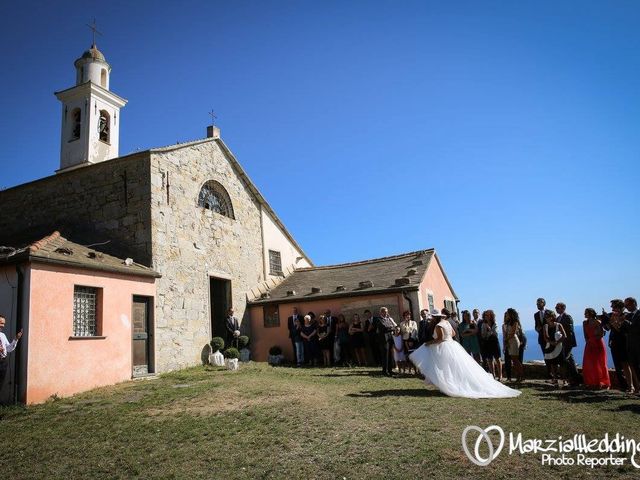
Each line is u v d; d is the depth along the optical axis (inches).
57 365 396.5
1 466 224.8
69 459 230.5
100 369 441.4
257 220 829.2
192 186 654.5
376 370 526.6
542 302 425.7
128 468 214.2
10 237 626.5
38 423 299.1
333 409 299.7
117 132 762.8
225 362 568.4
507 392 343.6
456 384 346.9
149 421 291.6
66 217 618.5
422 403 313.0
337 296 681.0
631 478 179.9
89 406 345.7
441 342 367.6
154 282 544.1
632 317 348.5
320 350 627.5
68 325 413.7
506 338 445.1
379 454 210.8
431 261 737.0
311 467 201.2
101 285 458.9
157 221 567.2
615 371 406.3
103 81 760.3
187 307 597.0
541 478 181.6
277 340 725.9
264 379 447.5
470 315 496.7
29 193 655.1
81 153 705.0
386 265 778.8
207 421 283.6
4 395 370.3
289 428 258.8
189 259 619.8
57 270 411.2
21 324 380.5
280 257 886.4
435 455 206.1
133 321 505.7
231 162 773.3
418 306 622.2
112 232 578.9
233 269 728.3
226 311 706.8
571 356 400.8
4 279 397.4
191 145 663.8
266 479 191.8
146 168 575.5
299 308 716.0
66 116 737.0
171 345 554.9
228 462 213.3
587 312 402.0
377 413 285.4
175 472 205.3
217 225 701.3
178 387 408.2
